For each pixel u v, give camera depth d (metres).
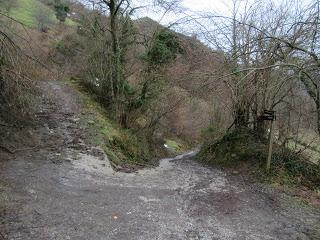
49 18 27.89
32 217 6.12
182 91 16.11
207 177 10.82
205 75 11.45
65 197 7.39
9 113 10.87
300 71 8.73
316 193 9.15
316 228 6.91
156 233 6.14
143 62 16.19
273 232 6.60
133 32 16.25
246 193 9.02
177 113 23.70
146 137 18.08
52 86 17.67
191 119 24.86
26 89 10.48
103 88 17.98
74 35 21.62
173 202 7.93
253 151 11.78
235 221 7.02
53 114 13.98
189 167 12.82
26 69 9.78
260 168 10.94
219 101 14.43
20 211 6.27
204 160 14.48
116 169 11.09
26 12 26.91
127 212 6.99
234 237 6.25
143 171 11.53
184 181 10.14
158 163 14.92
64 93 17.09
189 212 7.34
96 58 17.36
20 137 10.55
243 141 12.65
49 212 6.45
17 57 8.87
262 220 7.17
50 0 31.00
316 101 9.64
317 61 8.45
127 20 16.11
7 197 6.73
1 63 8.70
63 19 25.80
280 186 9.66
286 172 10.26
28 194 7.12
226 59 10.79
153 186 9.26
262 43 10.04
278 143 11.30
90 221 6.33
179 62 15.75
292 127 10.80
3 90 10.08
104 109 17.20
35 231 5.64
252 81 10.66
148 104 17.00
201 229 6.49
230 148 13.12
